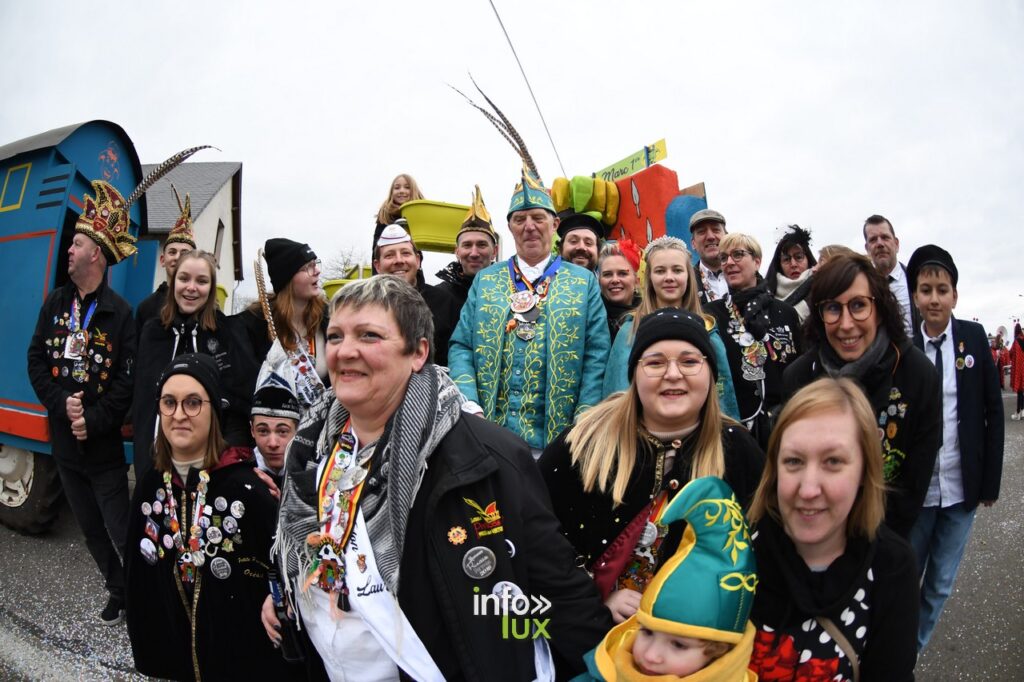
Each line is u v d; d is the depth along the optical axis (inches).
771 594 67.3
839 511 63.1
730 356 143.7
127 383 165.5
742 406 142.3
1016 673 127.3
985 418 130.3
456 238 178.7
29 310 204.1
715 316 146.6
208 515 92.4
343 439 77.0
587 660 68.9
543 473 84.4
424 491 69.7
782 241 199.3
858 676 66.3
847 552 66.4
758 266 161.5
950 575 131.3
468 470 69.4
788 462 65.1
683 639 59.8
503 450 72.9
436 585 67.2
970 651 136.5
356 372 70.8
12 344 207.0
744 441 82.2
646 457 77.9
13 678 125.5
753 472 81.4
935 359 133.6
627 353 120.1
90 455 162.2
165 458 95.4
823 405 64.1
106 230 170.4
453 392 75.4
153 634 98.8
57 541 203.2
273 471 114.0
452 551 68.1
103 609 157.5
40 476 197.6
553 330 127.2
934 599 131.8
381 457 70.5
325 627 72.0
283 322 134.0
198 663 93.8
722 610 59.2
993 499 129.6
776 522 68.0
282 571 77.1
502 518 69.9
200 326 141.3
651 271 127.8
